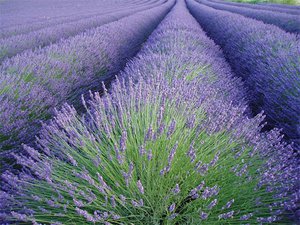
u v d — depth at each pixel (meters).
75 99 3.75
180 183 1.69
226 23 8.47
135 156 1.80
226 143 1.96
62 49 4.48
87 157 1.89
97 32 6.25
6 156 2.28
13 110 2.54
